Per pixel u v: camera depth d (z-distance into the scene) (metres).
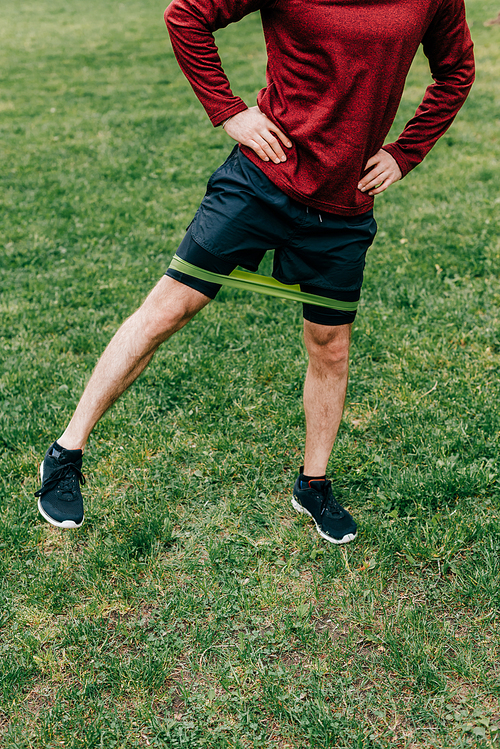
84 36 19.72
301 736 1.85
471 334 3.86
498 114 9.09
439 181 6.78
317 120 1.93
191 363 3.76
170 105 11.32
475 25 15.78
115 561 2.46
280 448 3.05
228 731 1.87
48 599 2.32
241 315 4.32
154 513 2.69
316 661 2.04
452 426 3.08
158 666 2.04
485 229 5.43
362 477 2.84
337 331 2.29
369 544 2.50
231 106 2.04
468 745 1.78
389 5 1.85
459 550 2.41
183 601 2.27
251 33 18.16
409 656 2.02
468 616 2.15
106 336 4.20
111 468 2.97
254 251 2.13
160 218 6.30
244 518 2.66
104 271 5.20
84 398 2.20
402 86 1.98
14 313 4.49
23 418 3.36
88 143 9.17
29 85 13.69
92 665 2.07
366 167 2.15
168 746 1.83
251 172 2.04
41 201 6.89
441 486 2.69
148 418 3.34
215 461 2.99
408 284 4.60
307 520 2.63
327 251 2.12
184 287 2.12
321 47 1.87
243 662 2.07
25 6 26.52
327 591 2.31
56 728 1.89
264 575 2.38
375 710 1.89
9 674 2.03
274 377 3.62
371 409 3.31
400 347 3.80
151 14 23.19
